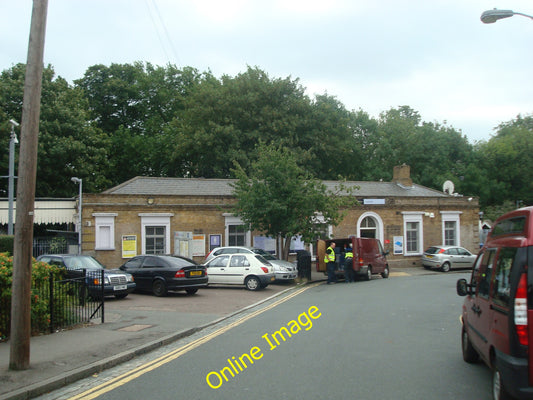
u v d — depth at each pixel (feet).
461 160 147.02
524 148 143.33
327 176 138.72
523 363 15.84
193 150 126.93
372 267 81.71
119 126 143.74
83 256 57.11
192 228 85.30
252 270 64.75
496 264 19.44
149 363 26.71
